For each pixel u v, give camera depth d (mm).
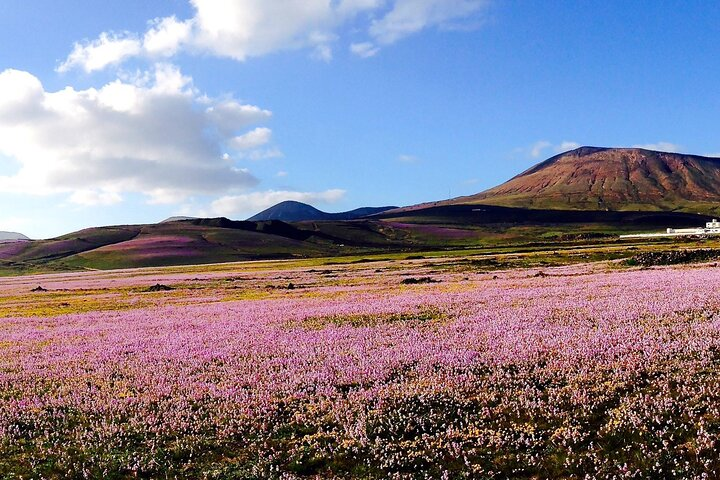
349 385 18625
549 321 27297
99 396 19141
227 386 19375
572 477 11469
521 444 13125
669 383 15930
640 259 67750
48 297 74438
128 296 68875
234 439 14555
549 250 133125
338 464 12859
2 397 20000
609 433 13141
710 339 20125
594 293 37500
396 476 12070
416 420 14898
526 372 18141
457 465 12398
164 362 24016
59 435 15727
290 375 20203
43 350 28938
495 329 26125
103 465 13438
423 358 21078
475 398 16234
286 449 13914
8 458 14312
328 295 52719
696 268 54750
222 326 34000
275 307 43562
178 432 15289
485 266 86688
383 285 62656
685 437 12555
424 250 192750
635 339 21344
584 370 17859
